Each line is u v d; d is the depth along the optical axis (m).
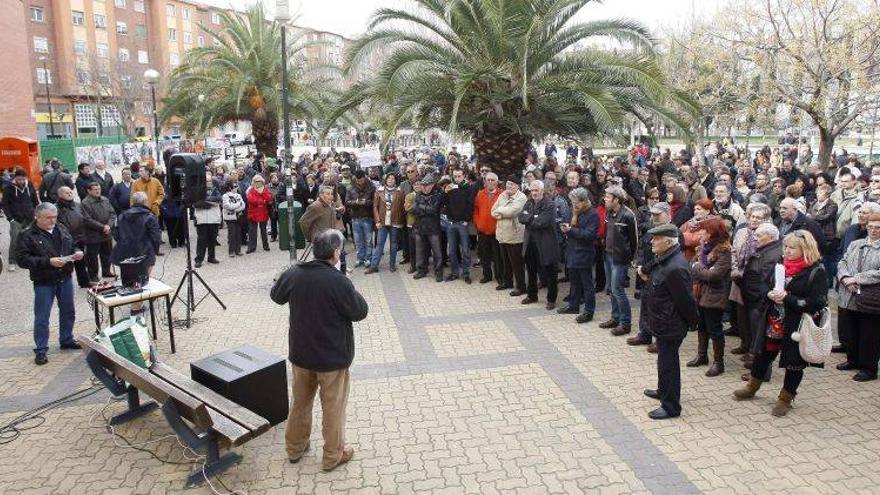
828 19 15.83
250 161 20.33
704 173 13.76
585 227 8.07
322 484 4.59
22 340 7.91
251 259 12.97
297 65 21.67
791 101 16.09
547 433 5.31
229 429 4.50
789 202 7.84
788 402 5.51
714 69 19.73
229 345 7.62
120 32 63.03
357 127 19.67
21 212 11.85
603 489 4.48
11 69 27.95
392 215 11.27
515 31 11.52
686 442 5.12
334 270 4.63
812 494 4.38
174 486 4.63
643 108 12.75
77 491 4.57
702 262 6.54
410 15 12.31
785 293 5.30
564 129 12.84
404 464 4.86
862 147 28.80
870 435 5.20
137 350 5.63
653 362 6.87
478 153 13.06
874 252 6.16
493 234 10.06
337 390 4.69
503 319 8.47
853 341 6.45
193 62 21.47
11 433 5.47
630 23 11.90
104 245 10.98
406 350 7.34
